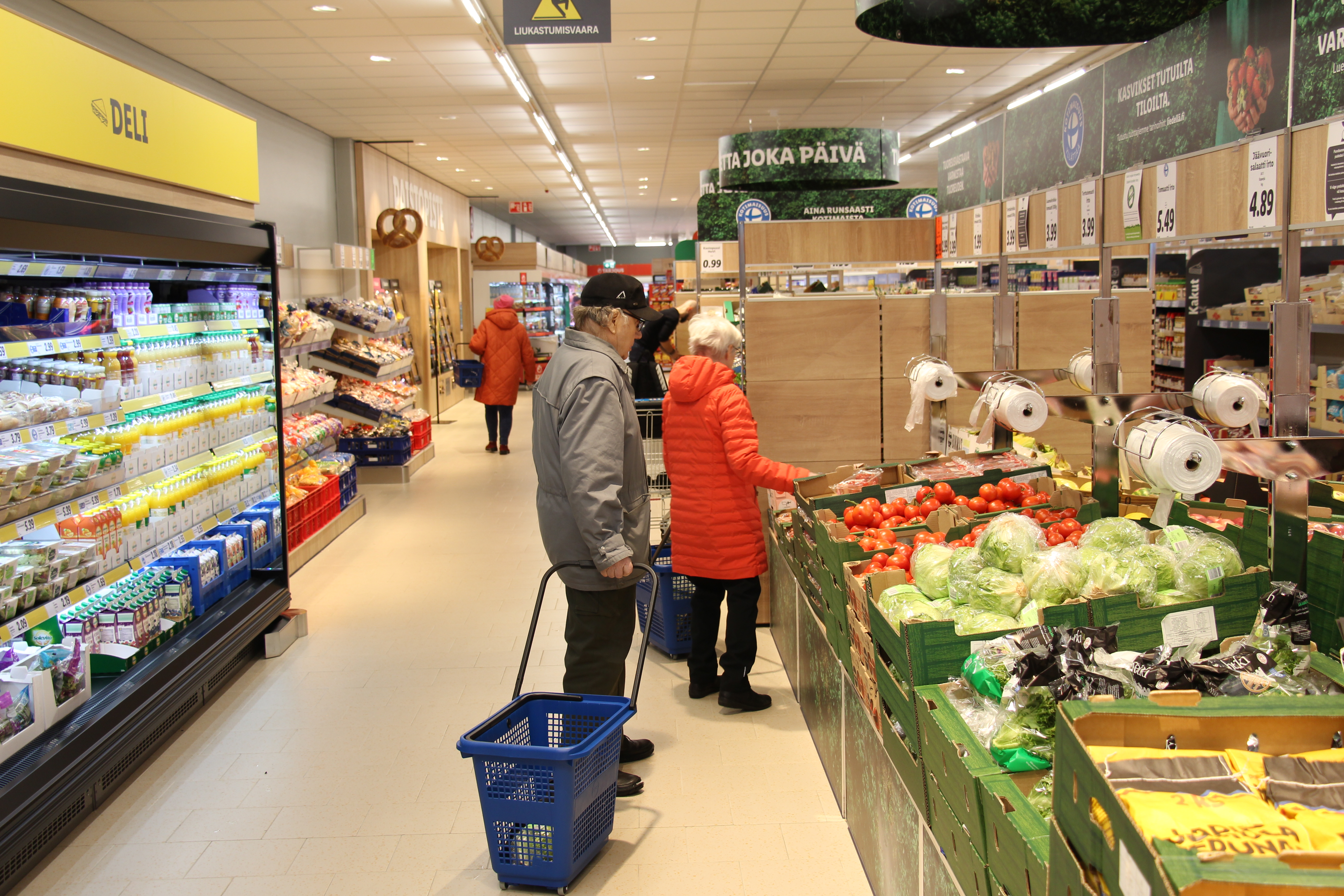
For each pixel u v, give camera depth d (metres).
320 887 2.66
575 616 3.05
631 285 2.98
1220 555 2.13
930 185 21.42
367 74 8.86
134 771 3.35
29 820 2.69
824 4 7.39
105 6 6.66
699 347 3.62
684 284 14.35
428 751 3.51
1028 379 3.87
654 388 7.61
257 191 4.94
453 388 16.47
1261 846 1.01
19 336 3.25
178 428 4.37
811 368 4.53
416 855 2.82
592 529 2.79
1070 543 2.49
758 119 12.35
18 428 3.09
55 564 3.13
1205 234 2.68
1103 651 1.75
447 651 4.60
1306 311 2.23
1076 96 3.60
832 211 9.43
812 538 3.32
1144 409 2.45
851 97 11.12
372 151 12.95
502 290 20.05
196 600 4.16
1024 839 1.38
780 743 3.50
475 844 2.88
